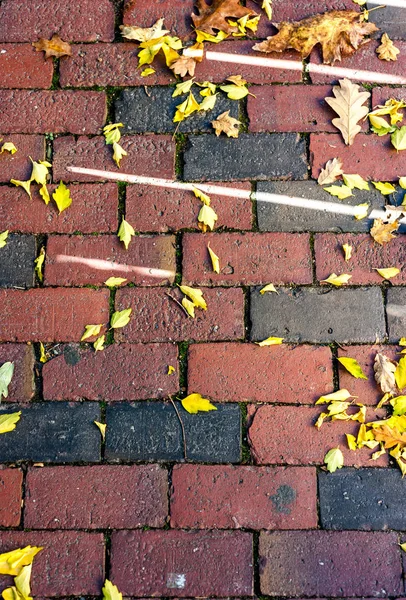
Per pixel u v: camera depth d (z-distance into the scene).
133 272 1.84
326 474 1.71
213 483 1.70
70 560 1.66
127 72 1.99
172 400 1.76
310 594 1.64
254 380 1.77
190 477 1.71
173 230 1.86
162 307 1.81
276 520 1.68
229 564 1.65
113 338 1.80
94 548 1.66
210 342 1.79
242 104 1.96
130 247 1.85
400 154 1.91
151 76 1.98
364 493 1.70
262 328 1.80
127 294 1.82
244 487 1.70
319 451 1.72
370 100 1.96
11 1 2.05
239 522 1.68
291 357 1.78
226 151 1.92
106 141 1.92
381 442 1.73
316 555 1.66
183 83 1.95
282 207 1.88
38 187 1.90
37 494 1.70
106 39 2.02
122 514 1.68
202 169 1.90
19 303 1.82
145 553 1.66
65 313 1.81
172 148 1.92
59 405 1.76
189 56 1.97
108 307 1.82
